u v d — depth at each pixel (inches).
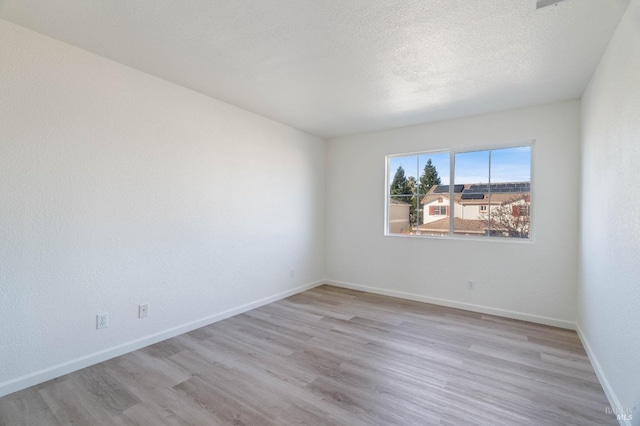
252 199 147.0
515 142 137.6
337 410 73.7
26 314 81.5
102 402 76.0
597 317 92.6
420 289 162.1
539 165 131.4
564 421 70.1
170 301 114.5
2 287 77.7
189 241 120.5
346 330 122.7
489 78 105.9
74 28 80.1
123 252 101.1
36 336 83.2
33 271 82.6
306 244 182.2
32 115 81.7
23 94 80.1
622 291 71.6
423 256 161.2
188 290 120.3
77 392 79.8
